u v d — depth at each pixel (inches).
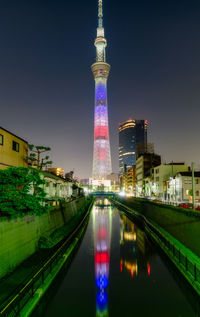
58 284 906.7
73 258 1255.5
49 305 761.0
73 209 2241.6
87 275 1019.9
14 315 558.9
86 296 825.5
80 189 4825.3
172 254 1043.9
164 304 773.9
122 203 4180.6
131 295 832.9
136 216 2428.6
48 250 1066.7
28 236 979.3
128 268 1095.6
